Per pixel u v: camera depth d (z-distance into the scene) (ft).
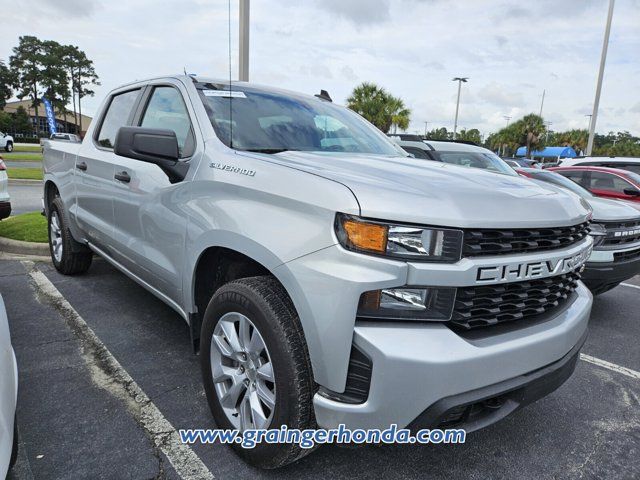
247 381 7.20
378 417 5.67
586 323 7.74
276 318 6.39
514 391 6.54
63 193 14.65
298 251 6.09
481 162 24.62
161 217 9.07
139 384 9.55
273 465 6.85
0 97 236.63
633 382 11.21
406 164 8.24
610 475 7.75
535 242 6.61
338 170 7.02
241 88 10.34
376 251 5.65
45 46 245.65
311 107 11.00
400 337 5.61
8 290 14.64
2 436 5.05
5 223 22.41
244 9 20.26
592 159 33.17
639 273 15.55
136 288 15.19
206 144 8.49
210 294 8.66
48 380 9.54
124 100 12.37
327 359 5.83
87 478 6.91
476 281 5.90
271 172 6.98
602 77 57.98
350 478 7.24
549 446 8.45
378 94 87.92
